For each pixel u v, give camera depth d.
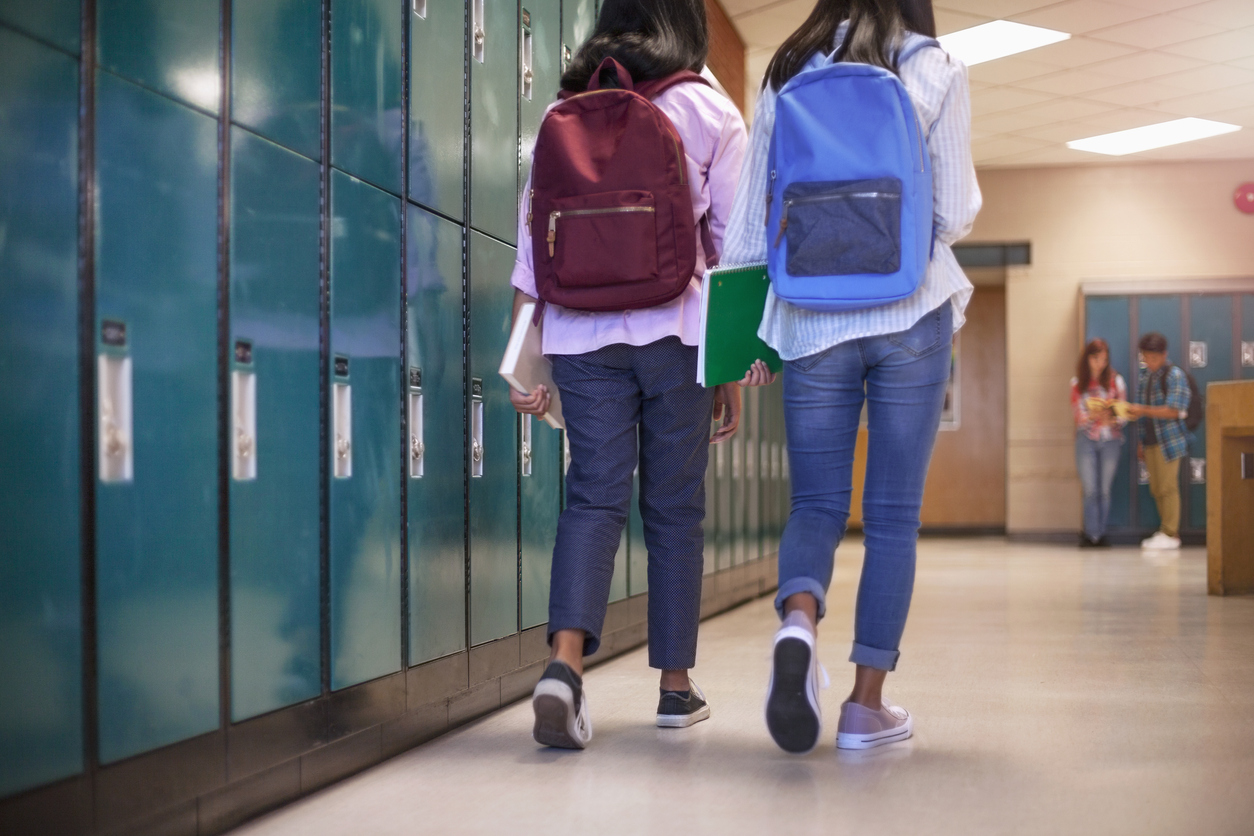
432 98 2.22
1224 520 4.95
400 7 2.08
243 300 1.57
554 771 1.86
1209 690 2.62
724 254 1.97
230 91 1.55
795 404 1.95
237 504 1.56
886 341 1.86
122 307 1.32
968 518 11.39
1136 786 1.73
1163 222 9.87
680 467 2.15
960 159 1.83
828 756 1.94
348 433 1.87
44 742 1.19
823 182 1.78
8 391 1.15
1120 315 9.78
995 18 6.61
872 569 1.97
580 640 1.96
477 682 2.39
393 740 2.00
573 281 1.96
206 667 1.48
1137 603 4.66
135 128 1.35
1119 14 6.54
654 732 2.16
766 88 1.93
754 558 5.38
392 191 2.04
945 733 2.13
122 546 1.32
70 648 1.23
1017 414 10.09
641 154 1.93
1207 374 9.67
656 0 2.12
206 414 1.49
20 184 1.17
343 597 1.84
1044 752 1.97
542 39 2.86
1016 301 10.11
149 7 1.38
